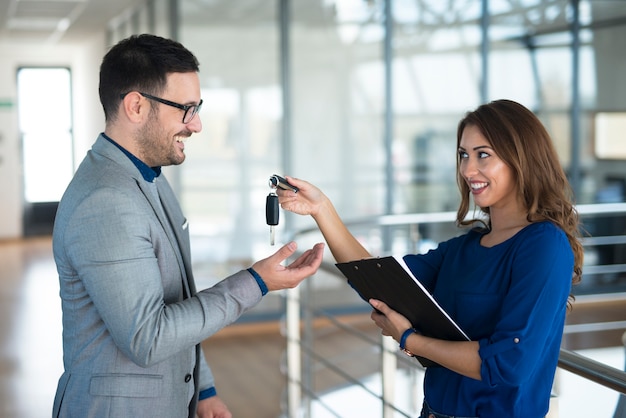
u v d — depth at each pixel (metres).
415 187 6.29
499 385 1.32
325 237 1.73
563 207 1.39
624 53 6.39
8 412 4.06
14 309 6.62
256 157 6.04
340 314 6.15
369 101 6.19
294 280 1.51
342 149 6.18
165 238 1.52
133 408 1.48
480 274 1.40
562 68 6.35
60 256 1.48
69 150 11.59
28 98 11.41
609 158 6.43
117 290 1.39
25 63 11.32
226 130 5.98
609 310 5.37
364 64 6.16
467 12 6.25
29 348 5.35
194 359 1.66
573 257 1.35
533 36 6.32
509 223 1.42
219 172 5.99
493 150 1.39
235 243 6.03
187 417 1.61
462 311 1.41
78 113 11.35
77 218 1.42
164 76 1.48
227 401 4.26
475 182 1.42
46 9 7.67
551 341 1.36
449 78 6.27
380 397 2.32
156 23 6.23
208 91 5.94
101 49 9.25
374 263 1.37
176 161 1.55
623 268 6.12
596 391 4.30
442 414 1.43
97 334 1.48
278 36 6.02
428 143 6.27
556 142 6.39
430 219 4.11
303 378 4.68
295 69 6.06
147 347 1.38
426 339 1.40
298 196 1.71
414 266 1.59
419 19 6.20
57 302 6.88
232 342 5.55
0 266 8.88
